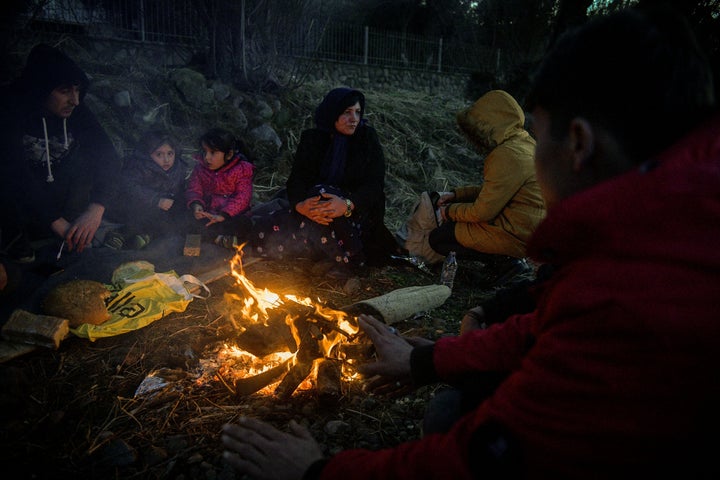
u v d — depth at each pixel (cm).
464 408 128
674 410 63
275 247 388
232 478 180
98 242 371
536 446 72
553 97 80
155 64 655
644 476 66
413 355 137
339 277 365
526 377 76
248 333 228
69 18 679
